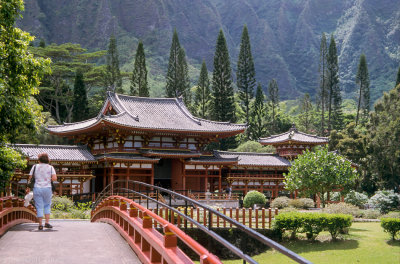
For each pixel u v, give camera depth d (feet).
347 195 161.89
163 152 168.04
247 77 310.24
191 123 180.96
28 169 143.13
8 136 55.26
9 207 50.37
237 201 164.96
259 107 320.29
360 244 87.66
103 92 318.45
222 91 288.51
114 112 177.47
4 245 36.14
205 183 178.81
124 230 42.86
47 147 157.89
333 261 77.46
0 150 55.62
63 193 153.07
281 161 197.06
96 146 175.42
